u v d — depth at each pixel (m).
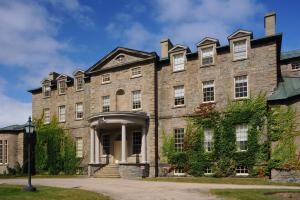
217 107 34.12
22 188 23.69
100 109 41.47
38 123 48.53
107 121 36.50
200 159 34.19
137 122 36.47
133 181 30.17
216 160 33.38
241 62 33.53
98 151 38.72
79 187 24.89
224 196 19.33
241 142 32.62
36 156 47.22
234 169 32.38
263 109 31.67
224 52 34.66
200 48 35.91
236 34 34.00
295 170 28.45
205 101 35.03
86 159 42.75
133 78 39.25
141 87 38.44
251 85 32.72
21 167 46.94
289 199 19.58
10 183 29.14
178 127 36.00
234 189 21.78
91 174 38.03
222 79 34.31
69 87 46.62
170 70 37.47
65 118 46.28
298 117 29.06
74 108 45.41
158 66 38.38
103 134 40.97
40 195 20.38
